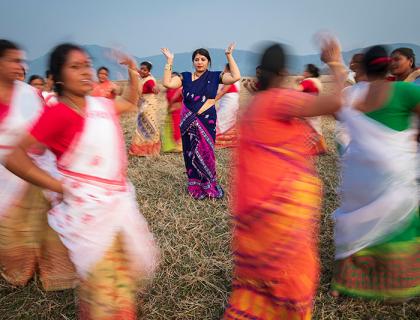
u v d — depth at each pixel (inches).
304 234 93.1
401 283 118.3
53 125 88.5
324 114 91.4
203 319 121.7
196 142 206.2
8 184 123.6
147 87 288.8
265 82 96.7
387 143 116.9
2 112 125.5
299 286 93.0
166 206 201.6
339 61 93.0
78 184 92.2
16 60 124.2
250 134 95.4
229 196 212.5
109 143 95.0
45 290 132.5
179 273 144.3
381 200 116.5
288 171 92.4
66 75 89.8
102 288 94.0
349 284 124.6
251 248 95.7
